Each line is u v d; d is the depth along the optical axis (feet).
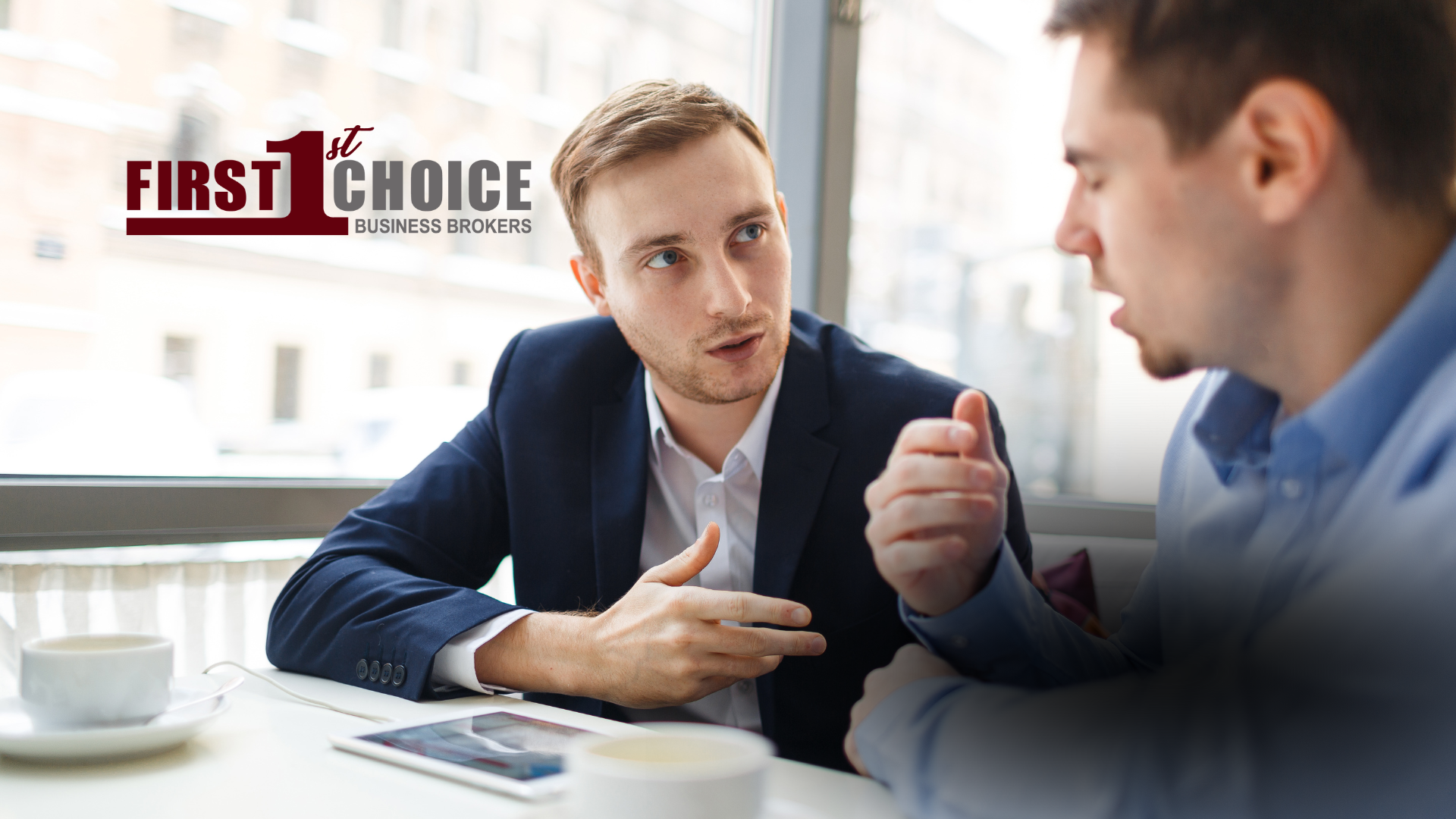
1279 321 1.40
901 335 5.98
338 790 1.61
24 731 1.79
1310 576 1.38
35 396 4.29
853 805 1.57
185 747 1.87
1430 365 1.32
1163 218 1.40
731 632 2.26
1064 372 4.54
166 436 4.63
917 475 1.81
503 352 3.66
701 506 3.26
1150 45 1.36
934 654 1.87
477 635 2.51
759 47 6.15
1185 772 1.32
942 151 5.83
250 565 4.50
